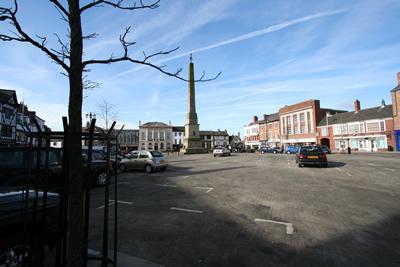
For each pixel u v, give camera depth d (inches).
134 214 228.4
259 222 200.2
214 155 1352.1
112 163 486.3
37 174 98.7
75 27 92.4
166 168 669.3
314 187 346.6
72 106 90.8
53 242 130.8
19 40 88.3
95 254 139.4
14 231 113.6
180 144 3125.0
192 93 1563.7
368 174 463.5
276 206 249.1
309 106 2018.9
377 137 1534.2
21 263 111.9
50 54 88.7
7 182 247.6
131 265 129.6
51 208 131.3
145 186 384.2
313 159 605.0
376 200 267.9
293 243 157.8
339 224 192.7
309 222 198.7
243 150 2400.3
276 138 2460.6
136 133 2930.6
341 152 1514.5
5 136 1059.9
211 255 142.4
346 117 1784.0
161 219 211.8
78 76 92.4
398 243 156.1
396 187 340.5
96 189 368.5
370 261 132.6
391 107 1528.1
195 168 661.3
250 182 402.0
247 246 154.3
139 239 167.6
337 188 336.8
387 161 732.7
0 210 107.8
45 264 130.8
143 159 586.2
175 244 158.7
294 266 128.3
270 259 136.5
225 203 265.0
